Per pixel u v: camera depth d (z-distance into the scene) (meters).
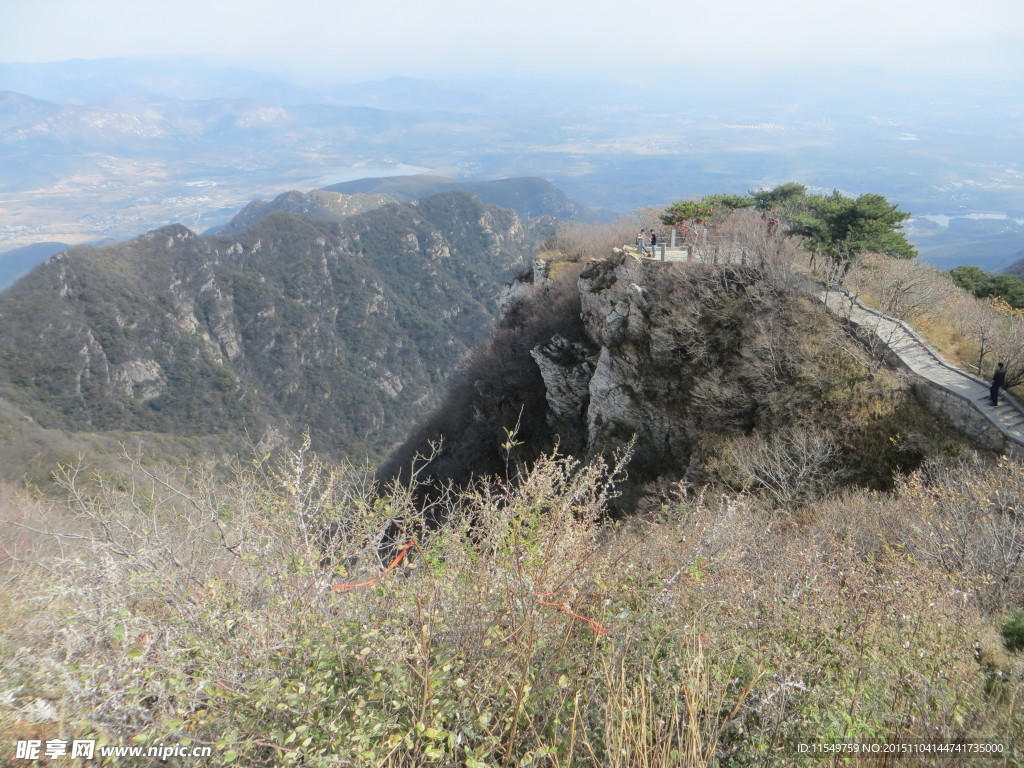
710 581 5.41
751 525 8.71
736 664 4.32
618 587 4.74
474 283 154.25
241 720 3.11
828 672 4.25
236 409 95.25
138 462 6.88
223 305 109.94
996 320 23.23
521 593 3.90
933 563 9.08
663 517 7.76
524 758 2.94
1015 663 5.38
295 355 113.69
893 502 14.05
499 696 3.50
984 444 18.05
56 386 79.62
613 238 42.34
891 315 23.58
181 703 3.15
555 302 38.62
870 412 20.16
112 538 4.52
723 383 24.11
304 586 4.01
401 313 135.00
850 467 19.36
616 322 28.66
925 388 19.81
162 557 4.50
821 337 22.80
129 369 87.44
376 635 3.49
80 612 3.69
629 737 3.21
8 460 23.55
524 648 3.64
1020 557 9.23
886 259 26.00
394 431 111.81
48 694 3.38
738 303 25.72
